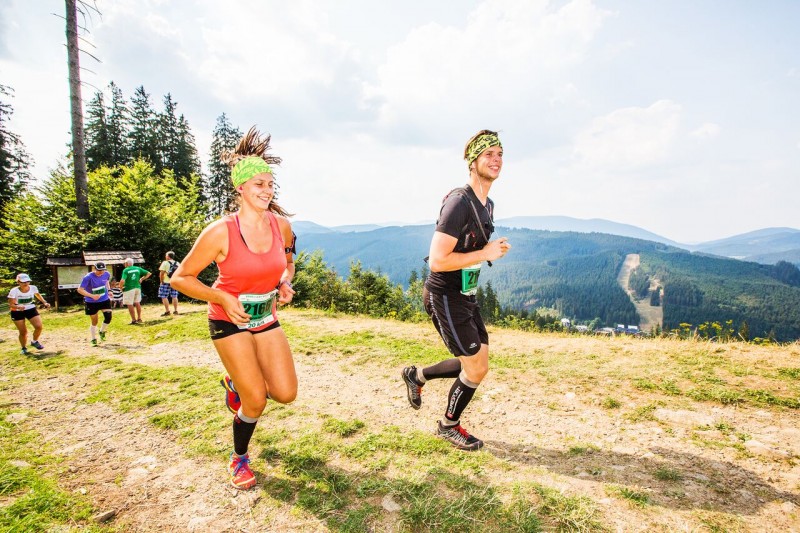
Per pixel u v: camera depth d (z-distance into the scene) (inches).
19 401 178.9
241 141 104.7
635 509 85.9
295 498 95.6
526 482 96.5
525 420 137.7
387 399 163.5
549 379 176.7
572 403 150.3
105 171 836.6
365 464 108.7
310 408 152.3
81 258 663.8
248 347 95.7
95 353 286.7
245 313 87.8
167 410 156.3
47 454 122.2
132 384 195.5
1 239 720.3
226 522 88.0
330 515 88.8
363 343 260.1
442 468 105.3
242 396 96.6
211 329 96.4
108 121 1520.7
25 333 299.1
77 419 152.5
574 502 87.7
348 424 132.3
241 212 95.7
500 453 115.0
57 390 194.5
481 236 108.1
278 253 98.1
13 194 1122.0
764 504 86.5
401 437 123.0
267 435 126.6
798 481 94.2
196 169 1723.7
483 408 149.3
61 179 774.5
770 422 125.6
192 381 191.8
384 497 94.1
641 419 133.1
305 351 248.5
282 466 110.0
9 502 95.4
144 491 100.7
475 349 110.4
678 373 171.3
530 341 255.1
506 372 189.5
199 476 107.1
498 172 107.9
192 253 88.9
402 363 215.3
